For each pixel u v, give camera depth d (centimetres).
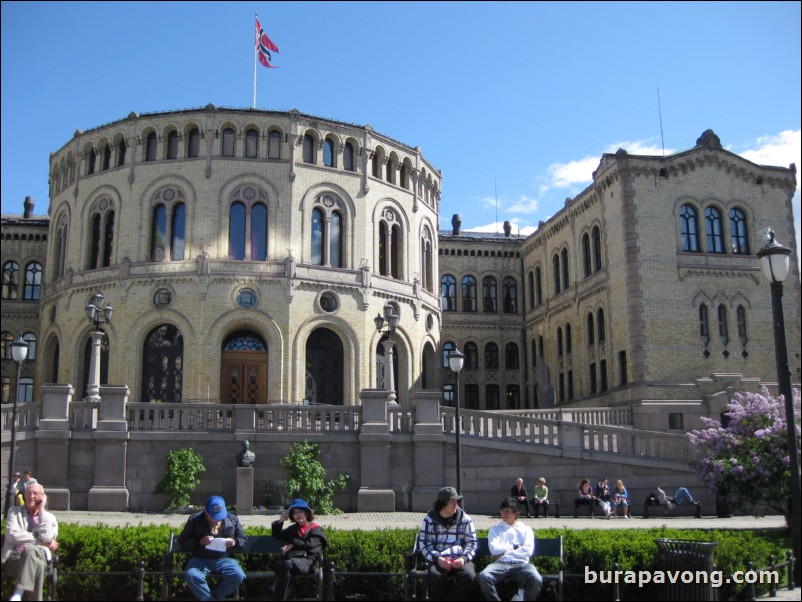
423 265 4891
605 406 4606
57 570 1403
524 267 6309
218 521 1382
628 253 4412
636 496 3105
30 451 2848
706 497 3114
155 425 2959
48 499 2808
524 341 6278
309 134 4312
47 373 4481
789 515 2147
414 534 1565
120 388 2923
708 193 4572
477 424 3116
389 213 4566
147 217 4153
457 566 1354
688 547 1449
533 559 1497
